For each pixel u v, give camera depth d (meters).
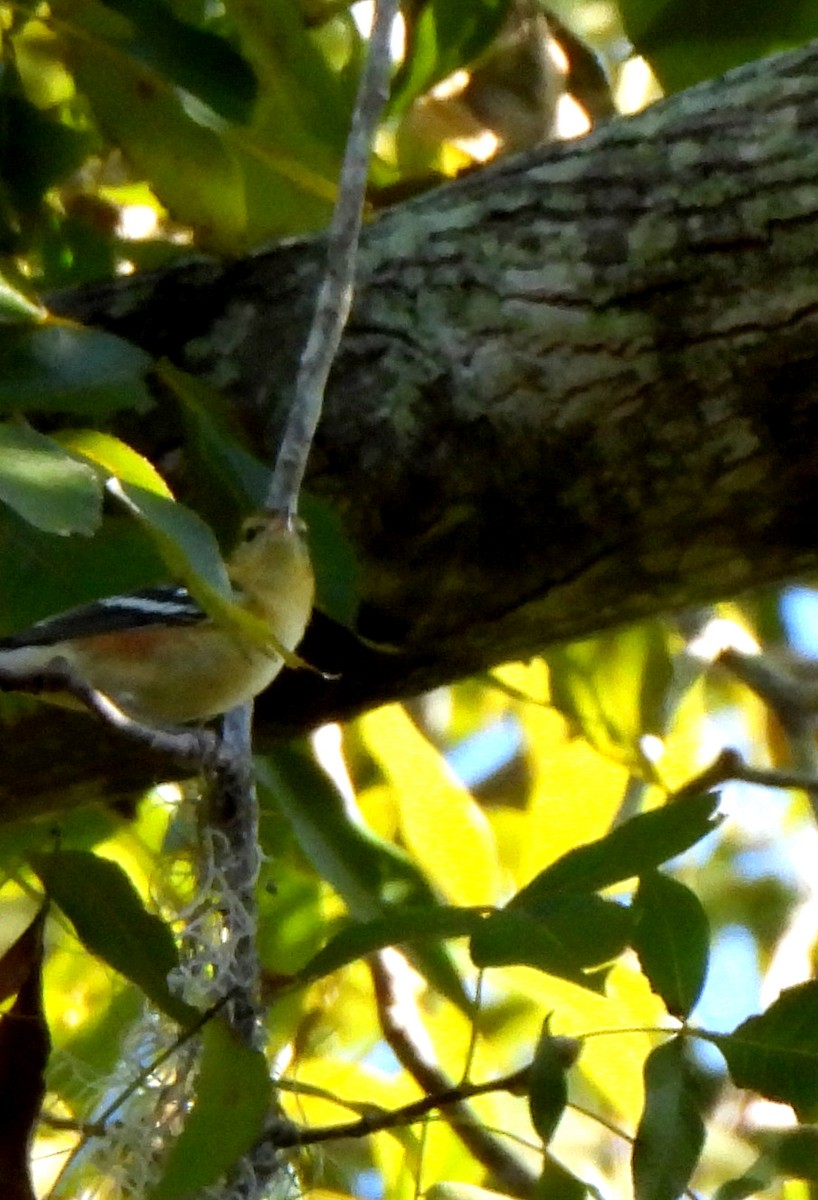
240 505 5.04
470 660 5.79
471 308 5.40
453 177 6.24
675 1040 4.40
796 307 5.10
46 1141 6.93
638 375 5.22
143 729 4.47
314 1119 6.89
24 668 4.09
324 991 6.98
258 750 6.02
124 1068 4.90
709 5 5.74
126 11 5.45
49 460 3.33
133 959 4.46
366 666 5.78
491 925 4.23
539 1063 4.38
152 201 7.28
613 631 6.56
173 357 5.62
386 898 5.98
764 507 5.30
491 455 5.34
